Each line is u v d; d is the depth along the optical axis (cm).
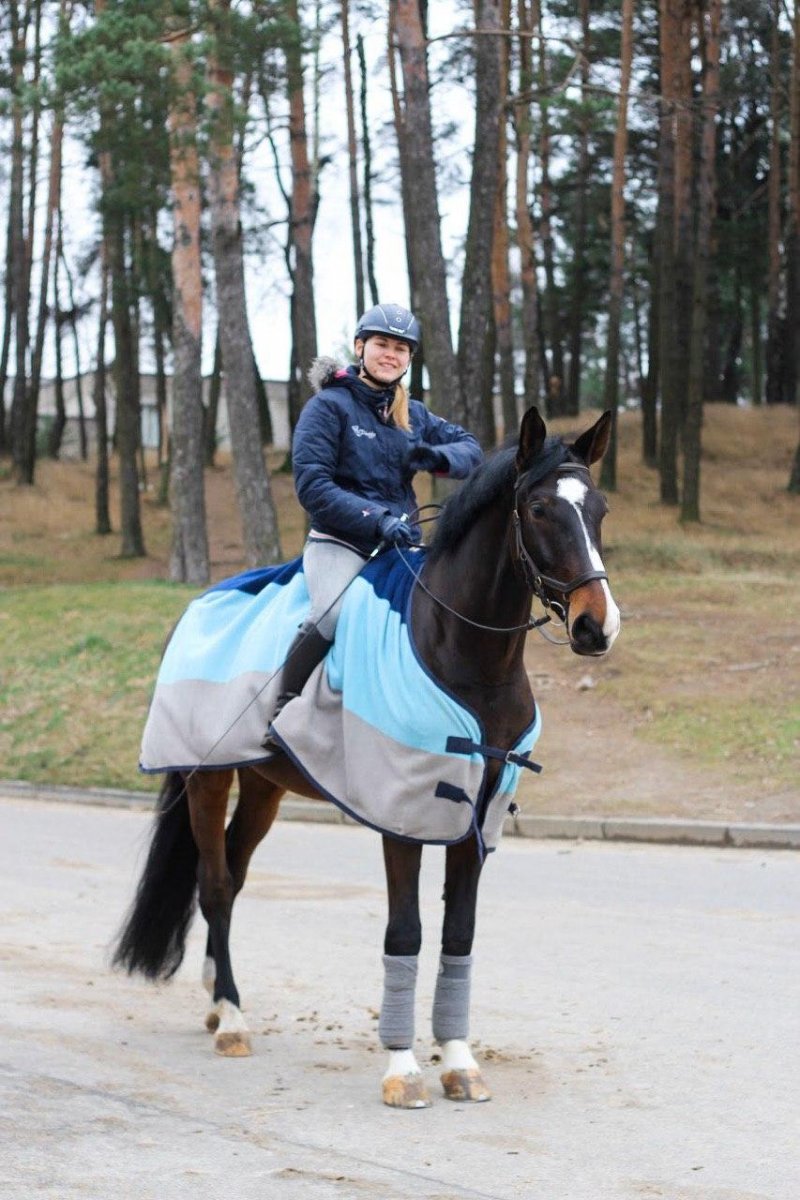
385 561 557
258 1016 634
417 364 3878
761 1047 569
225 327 2256
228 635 614
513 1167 431
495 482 508
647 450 3831
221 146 2131
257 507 2273
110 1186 412
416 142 1988
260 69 2086
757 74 3966
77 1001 659
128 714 1695
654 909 891
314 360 574
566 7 3691
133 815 1402
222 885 618
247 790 639
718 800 1288
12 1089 510
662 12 3134
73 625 2019
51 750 1633
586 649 465
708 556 2530
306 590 586
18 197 4275
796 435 4081
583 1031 598
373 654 525
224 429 6762
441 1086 525
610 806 1296
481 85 2109
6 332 4856
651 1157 440
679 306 3822
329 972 719
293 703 548
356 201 3675
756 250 4544
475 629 507
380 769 511
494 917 866
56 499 4316
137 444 4550
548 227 4359
